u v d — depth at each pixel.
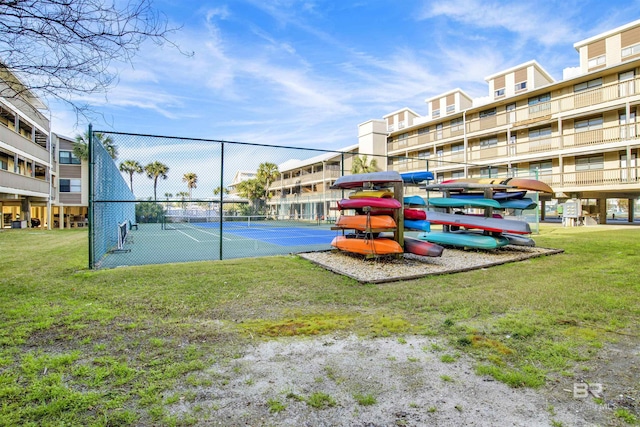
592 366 2.78
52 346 3.15
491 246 8.91
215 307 4.41
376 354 3.02
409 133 37.84
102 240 8.84
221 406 2.22
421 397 2.34
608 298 4.64
